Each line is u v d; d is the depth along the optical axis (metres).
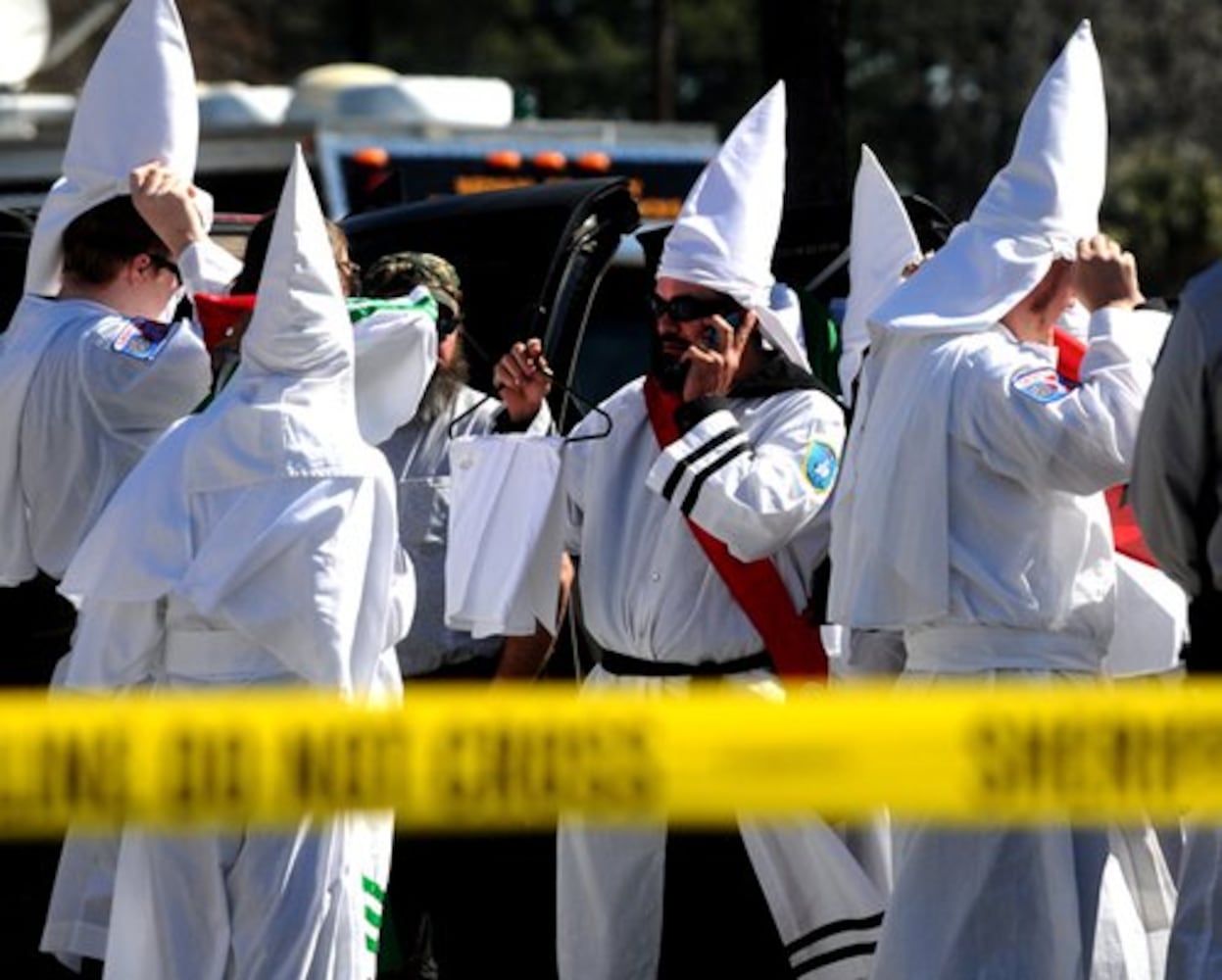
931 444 21.78
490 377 27.09
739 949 23.58
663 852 23.52
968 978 21.34
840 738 16.02
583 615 24.33
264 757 16.11
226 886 21.34
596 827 23.55
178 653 21.53
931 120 131.12
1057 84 22.22
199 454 21.42
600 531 23.92
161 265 23.97
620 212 27.14
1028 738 16.12
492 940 25.59
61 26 84.19
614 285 34.03
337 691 21.20
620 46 140.12
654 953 23.58
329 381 21.61
